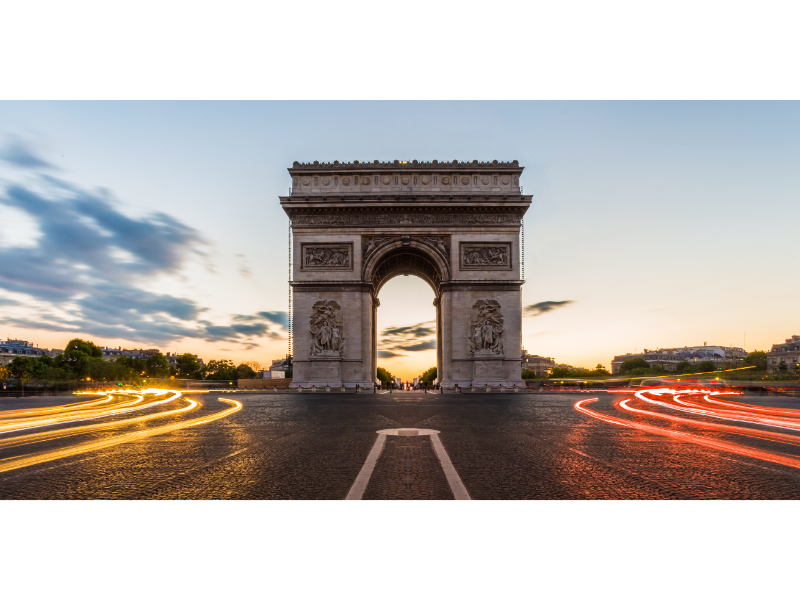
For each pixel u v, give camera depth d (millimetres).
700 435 24406
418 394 78625
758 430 26359
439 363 110562
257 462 17344
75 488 13430
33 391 100375
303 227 94375
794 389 78625
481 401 57844
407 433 25625
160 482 14172
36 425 30047
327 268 93625
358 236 94062
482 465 16625
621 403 51938
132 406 49750
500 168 95062
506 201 93000
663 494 12586
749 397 64438
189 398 67375
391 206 93188
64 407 49281
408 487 13422
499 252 93562
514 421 32312
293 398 66625
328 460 17688
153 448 20703
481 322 92125
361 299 92938
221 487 13516
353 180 95375
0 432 26562
